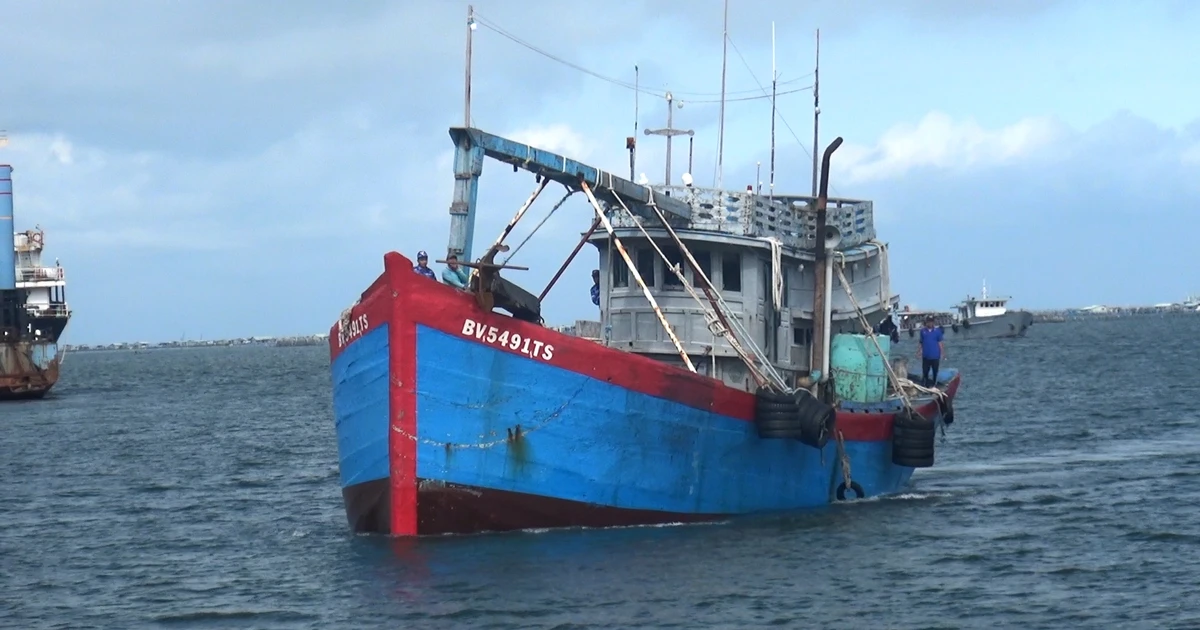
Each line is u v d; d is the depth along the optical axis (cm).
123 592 2756
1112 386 8381
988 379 9594
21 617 2558
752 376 3466
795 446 3384
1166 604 2483
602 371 2905
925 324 4591
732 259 3488
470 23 2983
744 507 3278
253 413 8388
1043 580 2675
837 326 3950
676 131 3928
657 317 3447
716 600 2497
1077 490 3828
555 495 2930
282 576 2808
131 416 8406
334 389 3083
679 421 3039
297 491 4309
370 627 2364
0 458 5778
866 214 3962
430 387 2816
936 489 3897
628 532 3014
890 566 2775
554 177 3122
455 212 2975
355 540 3034
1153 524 3234
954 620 2391
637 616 2394
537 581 2608
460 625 2350
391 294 2798
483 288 2802
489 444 2852
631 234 3416
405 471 2844
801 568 2747
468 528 2914
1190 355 12019
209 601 2634
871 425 3628
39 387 10919
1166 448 4966
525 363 2848
